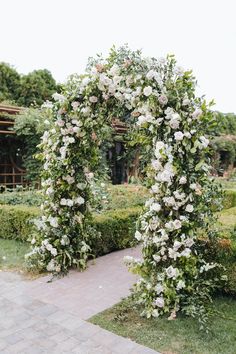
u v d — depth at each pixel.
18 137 10.02
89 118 3.87
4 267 4.32
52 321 2.96
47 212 4.25
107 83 3.54
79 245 4.29
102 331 2.81
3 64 15.91
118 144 11.96
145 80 3.20
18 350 2.52
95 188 5.29
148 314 3.05
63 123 3.98
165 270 3.14
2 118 9.38
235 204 8.53
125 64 3.33
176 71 3.16
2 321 2.94
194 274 3.18
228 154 18.14
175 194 3.06
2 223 5.59
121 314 3.07
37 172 9.67
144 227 3.30
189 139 3.07
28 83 16.44
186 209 3.12
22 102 16.20
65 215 4.20
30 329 2.82
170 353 2.51
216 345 2.63
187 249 3.11
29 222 4.87
